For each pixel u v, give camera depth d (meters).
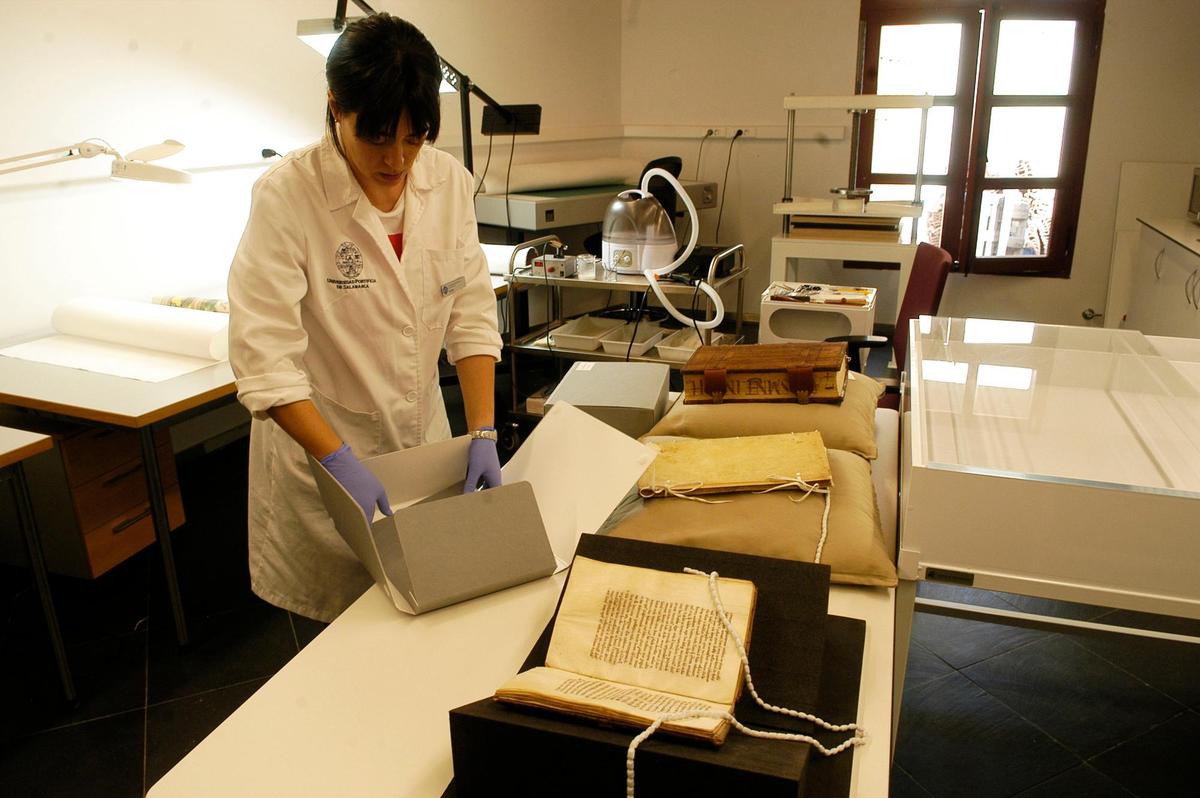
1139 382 1.58
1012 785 1.71
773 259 3.75
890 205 3.71
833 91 4.80
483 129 3.30
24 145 2.46
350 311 1.45
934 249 2.48
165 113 2.86
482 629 1.09
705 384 1.64
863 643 1.00
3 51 2.37
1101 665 2.06
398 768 0.87
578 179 4.19
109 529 2.41
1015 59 4.50
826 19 4.69
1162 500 1.12
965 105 4.61
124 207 2.77
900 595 1.27
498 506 1.17
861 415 1.59
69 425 2.29
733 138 5.07
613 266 3.14
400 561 1.18
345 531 1.17
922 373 1.62
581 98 4.93
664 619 0.96
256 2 3.11
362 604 1.15
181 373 2.19
